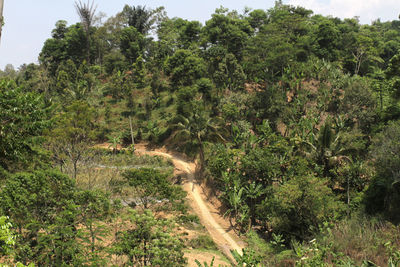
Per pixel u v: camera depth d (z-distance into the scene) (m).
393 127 31.14
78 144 32.38
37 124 13.42
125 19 93.06
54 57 90.50
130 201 30.14
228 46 74.25
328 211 26.38
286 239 27.89
